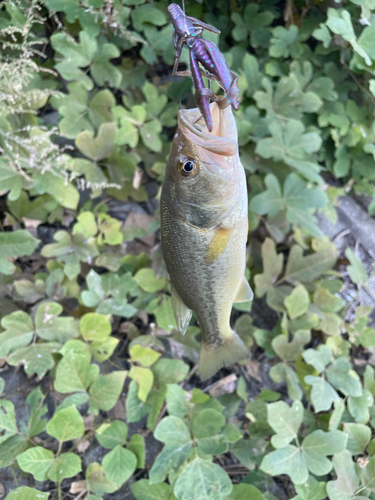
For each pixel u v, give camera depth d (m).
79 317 0.74
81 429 0.59
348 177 0.91
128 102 0.79
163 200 0.43
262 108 0.78
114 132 0.71
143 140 0.75
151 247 0.82
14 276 0.72
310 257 0.79
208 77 0.35
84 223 0.71
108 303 0.69
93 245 0.73
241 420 0.78
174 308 0.48
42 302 0.68
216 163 0.41
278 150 0.73
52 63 0.75
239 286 0.48
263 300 0.86
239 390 0.73
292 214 0.73
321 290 0.79
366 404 0.71
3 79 0.65
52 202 0.73
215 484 0.60
